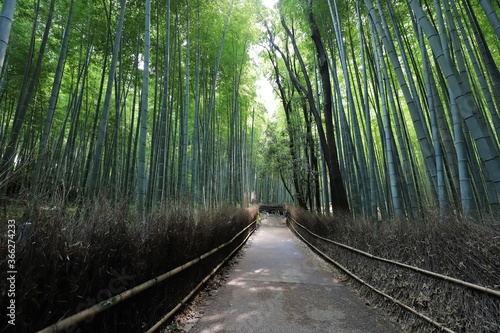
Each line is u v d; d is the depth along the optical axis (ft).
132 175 22.38
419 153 37.01
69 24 15.76
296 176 42.39
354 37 26.89
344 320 9.88
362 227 15.03
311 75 39.14
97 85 30.40
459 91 8.79
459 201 10.75
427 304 8.54
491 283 6.59
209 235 14.57
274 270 17.92
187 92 20.40
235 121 37.83
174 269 9.43
